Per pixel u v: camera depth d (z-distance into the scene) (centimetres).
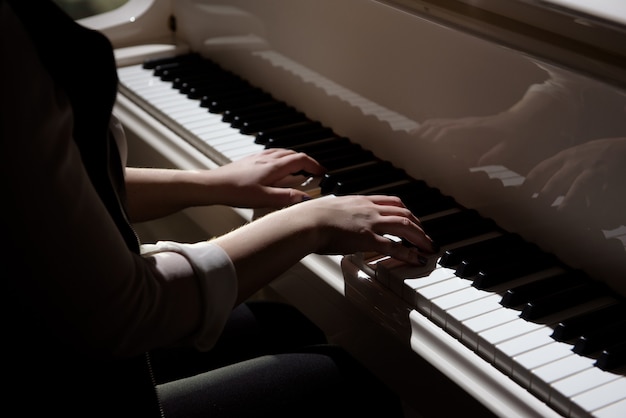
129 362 98
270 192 137
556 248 119
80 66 87
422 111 138
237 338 132
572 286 112
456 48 128
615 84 106
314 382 114
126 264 89
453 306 108
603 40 107
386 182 142
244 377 114
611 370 97
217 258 100
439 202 134
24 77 78
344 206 116
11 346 92
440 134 136
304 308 137
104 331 88
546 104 116
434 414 112
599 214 111
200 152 161
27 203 80
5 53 77
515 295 108
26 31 79
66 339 89
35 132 79
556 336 102
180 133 167
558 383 95
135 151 181
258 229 108
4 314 90
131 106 182
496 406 99
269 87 179
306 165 143
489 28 124
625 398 92
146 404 100
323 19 156
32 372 94
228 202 138
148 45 208
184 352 130
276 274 107
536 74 116
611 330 101
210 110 171
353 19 148
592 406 91
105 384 97
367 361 127
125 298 89
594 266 114
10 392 94
